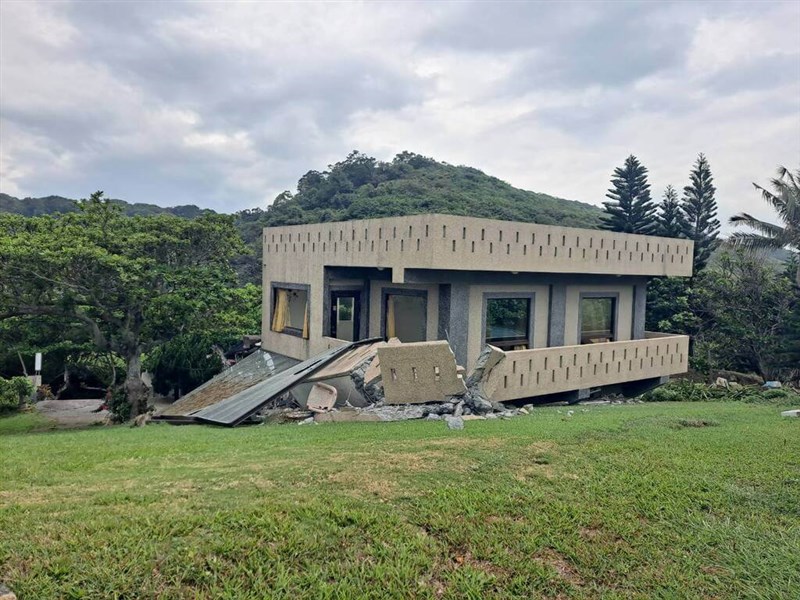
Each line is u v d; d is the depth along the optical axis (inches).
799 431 424.8
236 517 227.1
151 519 223.3
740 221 1113.4
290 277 906.1
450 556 213.2
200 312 848.9
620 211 1680.6
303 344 863.1
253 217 2645.2
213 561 195.8
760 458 335.3
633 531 235.8
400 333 779.4
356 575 195.9
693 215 1469.0
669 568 211.6
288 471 294.7
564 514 247.6
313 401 591.8
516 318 761.0
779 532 240.7
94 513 232.4
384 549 212.1
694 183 1462.8
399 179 2834.6
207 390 841.5
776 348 1080.8
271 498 250.8
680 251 885.8
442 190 2529.5
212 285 846.5
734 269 1246.3
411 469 298.7
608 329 890.1
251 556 200.5
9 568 187.2
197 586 183.8
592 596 195.2
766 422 477.1
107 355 1089.4
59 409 1020.5
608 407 642.2
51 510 238.2
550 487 278.4
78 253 722.2
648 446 359.3
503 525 236.1
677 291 1298.0
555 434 393.7
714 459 331.3
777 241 1082.1
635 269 818.2
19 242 742.5
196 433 471.2
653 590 199.0
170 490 264.5
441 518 238.1
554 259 711.7
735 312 1190.9
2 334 873.5
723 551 224.7
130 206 2736.2
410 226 631.2
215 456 346.9
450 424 443.8
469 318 703.7
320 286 820.0
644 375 818.8
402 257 644.1
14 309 781.3
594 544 225.6
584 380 725.3
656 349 834.8
